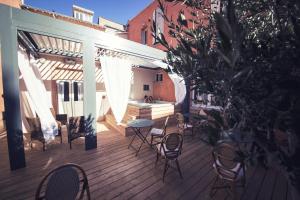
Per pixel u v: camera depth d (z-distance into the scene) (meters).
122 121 6.73
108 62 5.49
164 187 3.00
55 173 1.65
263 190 2.95
